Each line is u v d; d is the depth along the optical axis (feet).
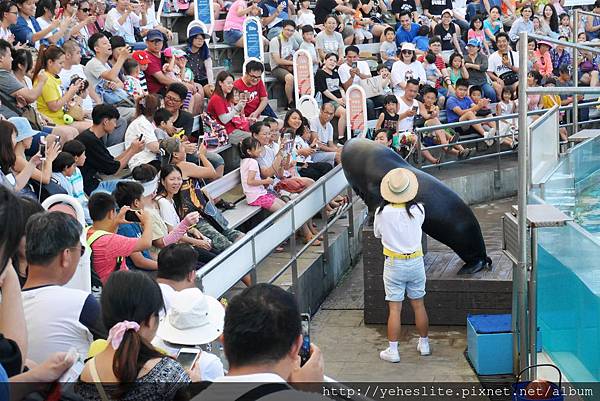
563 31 62.08
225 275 24.13
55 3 39.11
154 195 26.66
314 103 40.96
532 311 25.38
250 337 10.16
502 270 32.58
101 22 43.55
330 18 51.80
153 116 32.89
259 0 53.42
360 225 39.63
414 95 46.09
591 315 22.95
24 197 16.26
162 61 41.01
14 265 15.89
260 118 43.24
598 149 32.86
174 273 18.67
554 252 25.27
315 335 31.71
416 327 31.76
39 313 14.24
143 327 13.02
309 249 35.65
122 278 13.05
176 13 53.57
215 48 50.90
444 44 57.57
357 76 48.83
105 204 21.94
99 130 29.09
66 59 34.55
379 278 32.22
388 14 63.36
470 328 28.27
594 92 25.57
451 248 32.58
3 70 29.19
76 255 14.69
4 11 35.17
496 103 52.60
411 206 28.55
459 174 45.75
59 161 25.50
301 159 39.06
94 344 13.50
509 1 64.80
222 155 39.75
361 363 29.14
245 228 35.32
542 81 53.01
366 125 42.39
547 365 23.70
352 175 34.04
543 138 28.94
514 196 47.60
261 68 42.83
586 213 31.27
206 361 15.02
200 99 41.75
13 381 11.38
